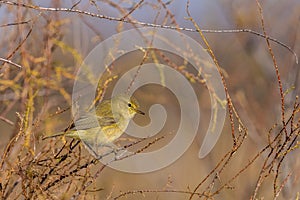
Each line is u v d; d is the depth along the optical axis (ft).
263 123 41.55
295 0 45.96
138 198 43.96
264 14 45.16
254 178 36.70
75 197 23.68
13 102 29.35
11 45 27.94
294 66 41.24
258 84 45.96
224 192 37.14
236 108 43.60
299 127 25.81
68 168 25.43
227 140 44.37
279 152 24.50
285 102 39.14
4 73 27.35
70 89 32.12
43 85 28.12
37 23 27.27
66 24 29.73
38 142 25.90
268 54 46.03
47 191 23.85
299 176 31.63
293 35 45.14
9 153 24.35
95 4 26.25
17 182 24.52
